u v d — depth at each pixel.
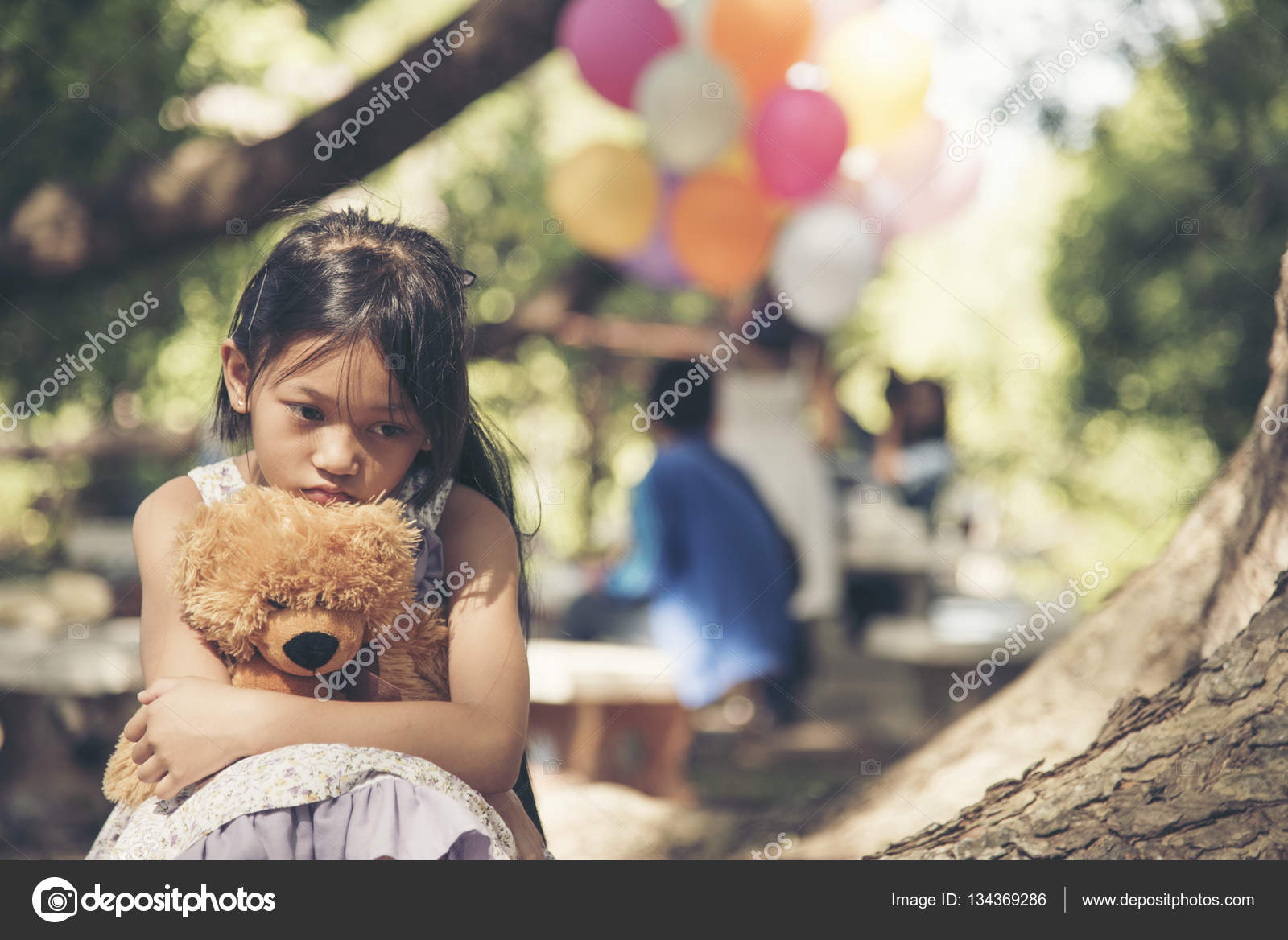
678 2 4.05
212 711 1.16
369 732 1.19
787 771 3.15
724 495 3.51
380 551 1.21
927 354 6.61
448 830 1.10
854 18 4.12
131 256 3.61
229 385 1.34
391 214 1.87
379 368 1.24
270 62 4.93
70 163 3.88
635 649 3.51
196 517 1.24
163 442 4.58
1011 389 6.10
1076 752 1.59
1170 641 1.59
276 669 1.21
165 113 4.25
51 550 4.77
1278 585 1.50
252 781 1.09
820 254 4.09
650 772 3.21
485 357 4.69
